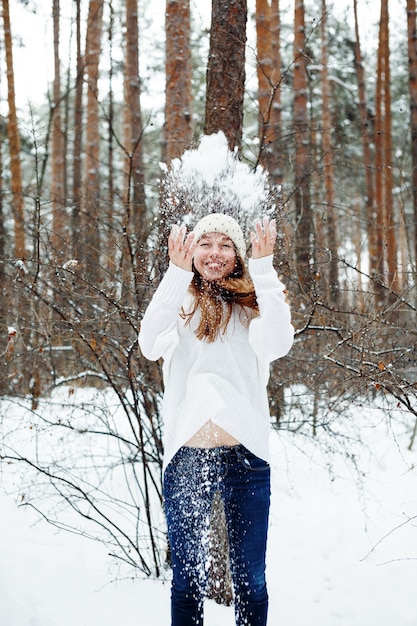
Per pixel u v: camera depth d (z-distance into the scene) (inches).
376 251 363.3
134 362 127.6
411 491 165.5
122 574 123.0
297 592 120.6
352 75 569.9
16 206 223.0
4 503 152.6
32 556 127.6
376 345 136.6
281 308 86.0
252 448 85.8
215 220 93.7
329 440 174.2
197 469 85.6
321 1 441.7
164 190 119.6
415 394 121.6
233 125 143.6
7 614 105.1
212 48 146.0
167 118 211.3
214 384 86.9
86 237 173.9
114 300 125.2
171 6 211.0
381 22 439.5
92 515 147.8
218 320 89.7
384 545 137.2
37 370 173.3
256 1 301.4
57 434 169.3
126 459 144.3
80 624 104.5
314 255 164.4
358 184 494.9
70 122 558.9
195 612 84.7
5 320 155.2
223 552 114.1
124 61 479.8
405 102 568.4
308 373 156.2
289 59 492.4
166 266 120.8
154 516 143.7
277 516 158.9
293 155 200.4
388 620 109.7
